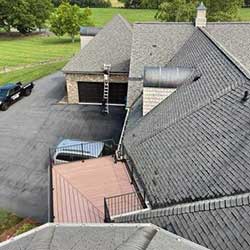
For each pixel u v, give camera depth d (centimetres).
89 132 2641
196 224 893
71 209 1310
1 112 3047
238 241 766
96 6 11394
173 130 1383
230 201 867
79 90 3212
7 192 1895
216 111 1273
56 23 6844
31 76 4162
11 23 7888
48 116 2950
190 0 4875
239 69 1384
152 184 1211
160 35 2734
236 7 4962
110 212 1225
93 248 711
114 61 3153
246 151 977
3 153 2331
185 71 1767
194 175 1079
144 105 1812
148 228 809
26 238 787
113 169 1559
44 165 2169
